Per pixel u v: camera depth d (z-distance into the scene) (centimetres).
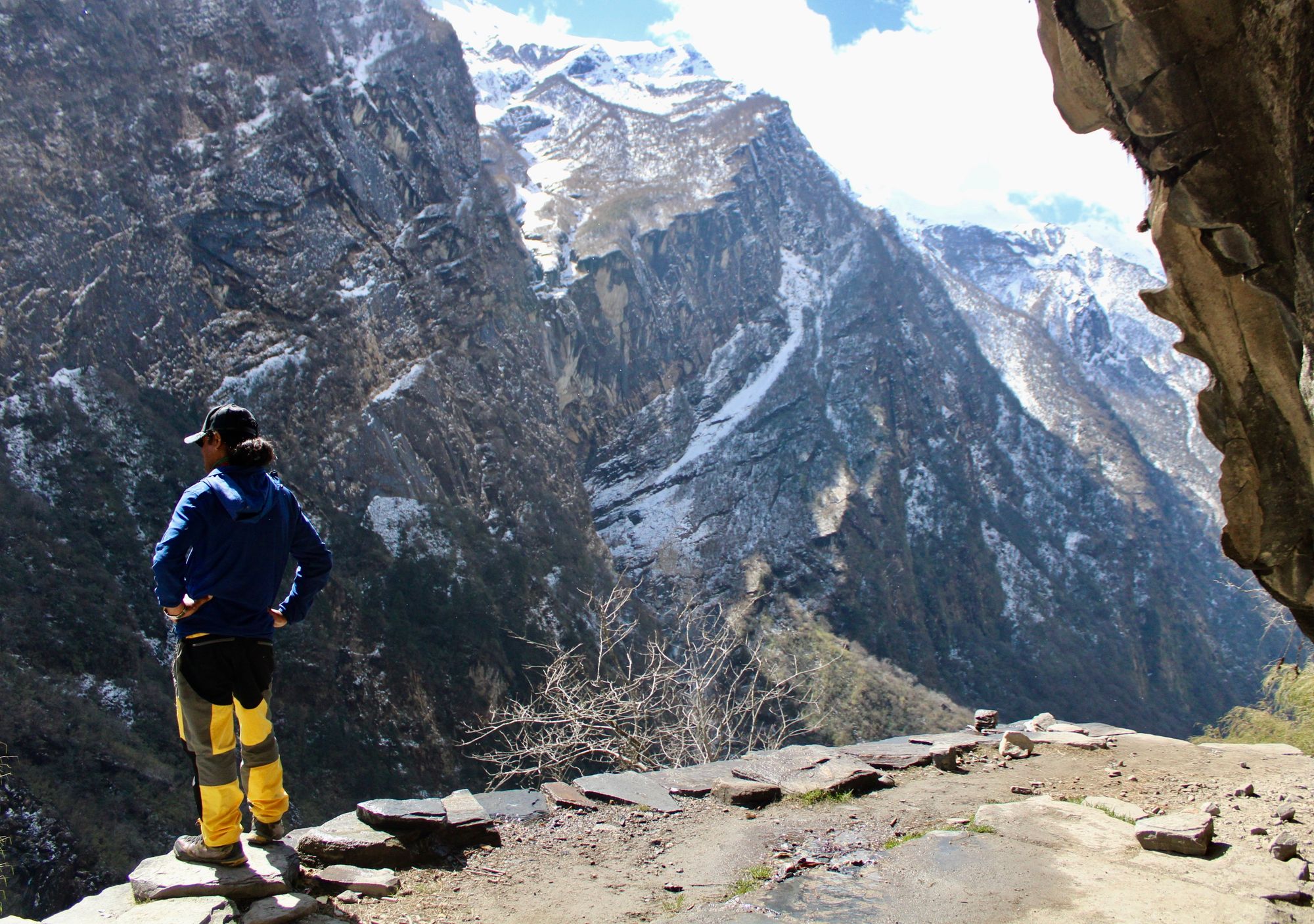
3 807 3219
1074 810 644
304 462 6131
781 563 11469
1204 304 499
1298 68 388
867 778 747
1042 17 511
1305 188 392
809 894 506
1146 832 571
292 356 6438
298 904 438
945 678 11981
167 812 3712
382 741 5203
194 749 442
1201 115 439
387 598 5931
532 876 537
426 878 521
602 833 621
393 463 6756
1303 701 1095
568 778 2853
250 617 438
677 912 489
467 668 5938
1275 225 437
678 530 11538
